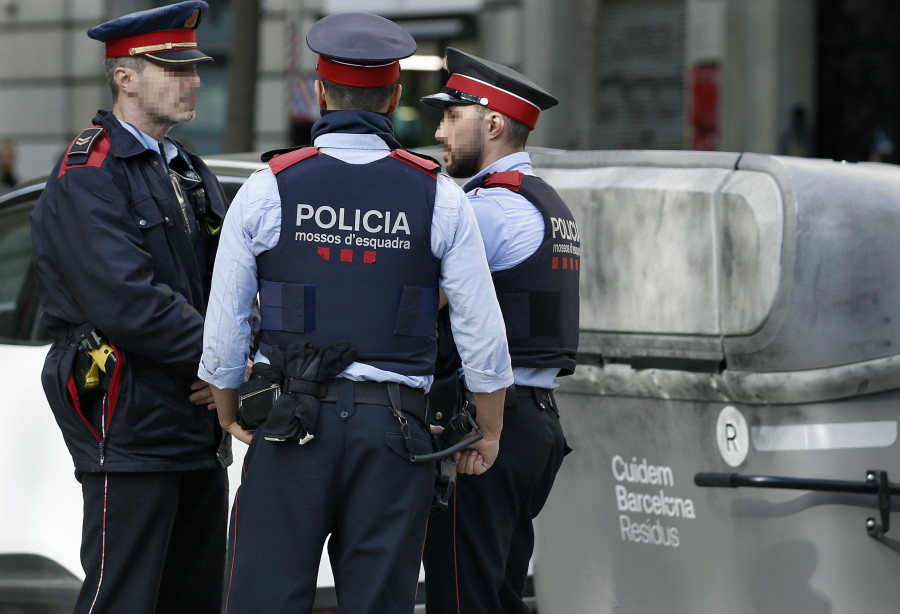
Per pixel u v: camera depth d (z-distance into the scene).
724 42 27.00
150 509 6.81
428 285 6.20
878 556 6.80
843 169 7.01
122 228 6.66
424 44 29.27
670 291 7.32
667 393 7.38
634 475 7.63
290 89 24.47
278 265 6.09
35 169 33.66
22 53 33.53
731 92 27.06
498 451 6.73
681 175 7.35
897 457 6.85
